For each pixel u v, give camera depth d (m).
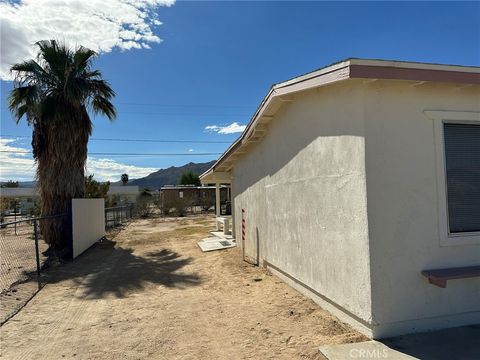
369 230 4.59
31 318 6.23
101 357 4.58
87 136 14.61
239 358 4.40
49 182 13.31
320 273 5.89
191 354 4.58
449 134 5.09
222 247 13.25
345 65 4.54
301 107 6.52
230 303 6.73
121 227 24.20
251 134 9.17
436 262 4.83
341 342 4.55
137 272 10.21
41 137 13.54
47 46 13.45
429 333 4.68
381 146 4.70
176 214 36.09
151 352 4.68
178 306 6.75
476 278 4.98
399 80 4.62
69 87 13.05
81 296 7.75
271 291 7.25
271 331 5.17
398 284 4.66
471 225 5.10
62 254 12.73
